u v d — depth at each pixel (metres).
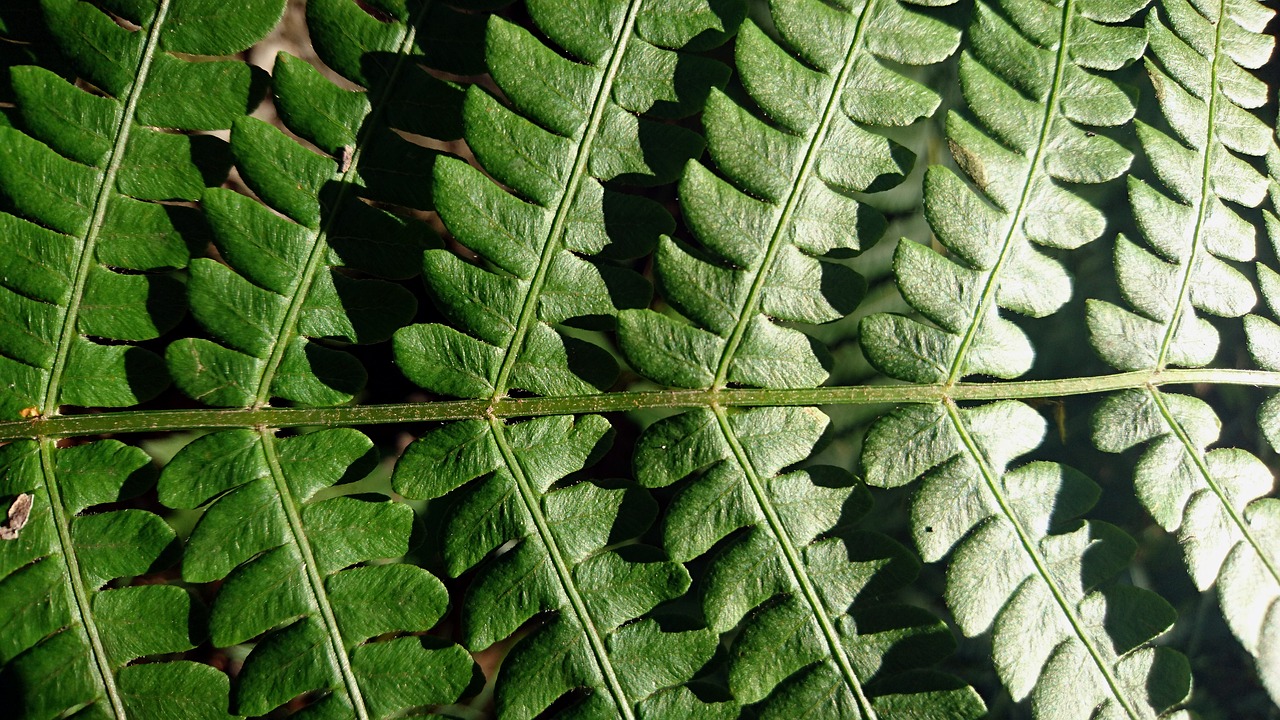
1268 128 0.20
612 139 0.18
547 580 0.19
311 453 0.19
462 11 0.19
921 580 0.21
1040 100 0.19
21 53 0.19
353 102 0.18
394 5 0.18
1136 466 0.19
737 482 0.19
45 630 0.18
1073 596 0.19
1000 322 0.19
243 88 0.18
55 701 0.18
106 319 0.19
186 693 0.18
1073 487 0.19
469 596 0.18
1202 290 0.19
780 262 0.19
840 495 0.19
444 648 0.18
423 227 0.19
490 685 0.21
